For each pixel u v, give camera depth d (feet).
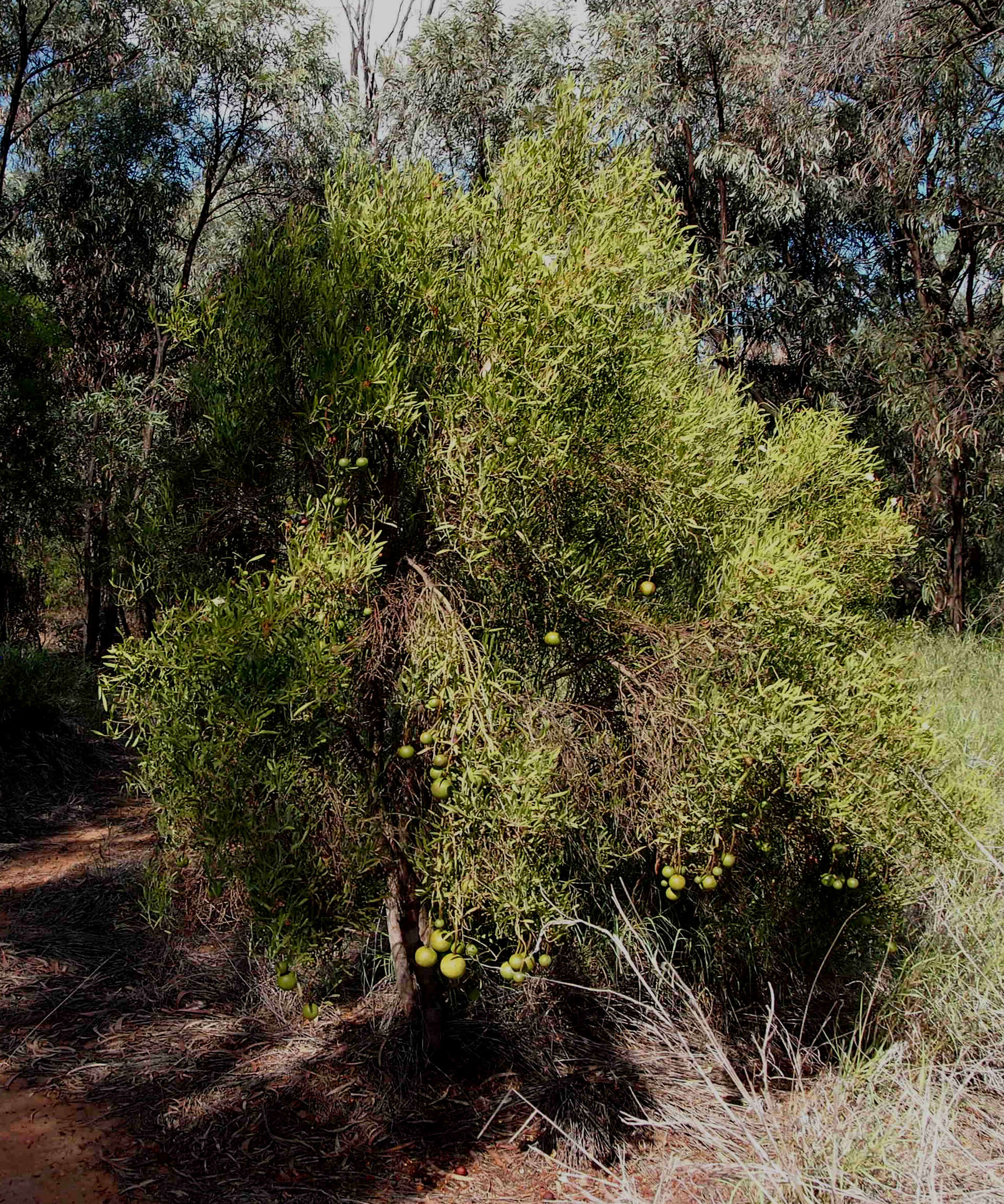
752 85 34.19
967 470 37.27
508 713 7.80
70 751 21.91
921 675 10.53
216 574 8.87
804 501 11.05
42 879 15.16
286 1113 8.89
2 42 32.76
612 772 8.61
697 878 8.42
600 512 8.39
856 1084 8.61
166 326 9.07
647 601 8.66
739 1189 7.61
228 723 6.97
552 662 8.88
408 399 7.67
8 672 21.90
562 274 7.57
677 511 8.21
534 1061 9.62
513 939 8.36
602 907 10.69
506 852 7.27
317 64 34.35
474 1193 7.89
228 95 34.27
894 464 40.29
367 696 8.11
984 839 9.80
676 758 8.06
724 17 33.78
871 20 28.78
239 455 8.76
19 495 22.57
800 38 32.73
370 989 10.84
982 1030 9.29
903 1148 7.72
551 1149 8.51
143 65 34.60
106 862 15.64
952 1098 8.45
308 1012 7.49
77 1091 9.23
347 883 7.45
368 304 8.41
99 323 36.76
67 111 35.19
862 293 39.70
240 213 38.65
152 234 37.29
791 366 39.45
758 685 7.84
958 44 28.76
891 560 11.34
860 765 8.39
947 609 37.14
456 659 7.38
